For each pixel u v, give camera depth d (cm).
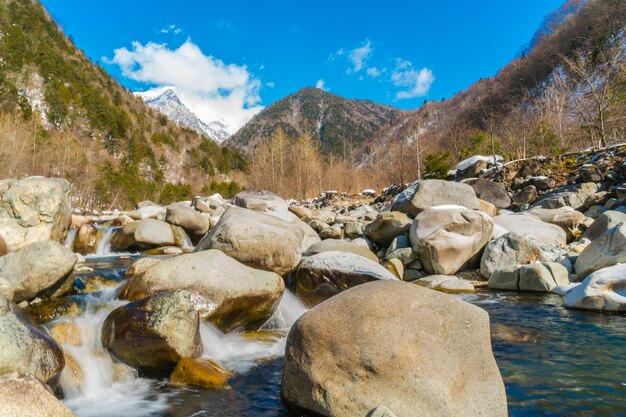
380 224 1131
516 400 364
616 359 455
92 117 8262
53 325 448
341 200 2389
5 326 319
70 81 8912
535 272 823
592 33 3888
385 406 294
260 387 406
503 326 590
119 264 869
